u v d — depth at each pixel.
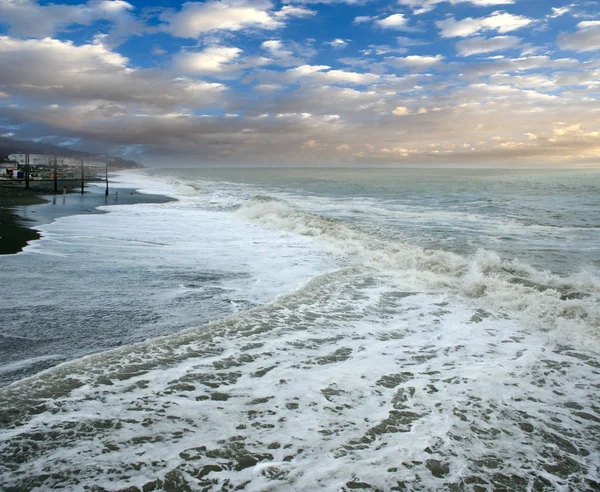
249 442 3.60
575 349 5.86
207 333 6.28
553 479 3.19
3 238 14.05
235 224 19.78
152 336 6.11
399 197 35.28
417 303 8.08
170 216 22.62
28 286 8.50
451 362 5.43
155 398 4.33
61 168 107.19
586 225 17.73
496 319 7.17
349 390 4.61
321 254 12.87
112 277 9.46
